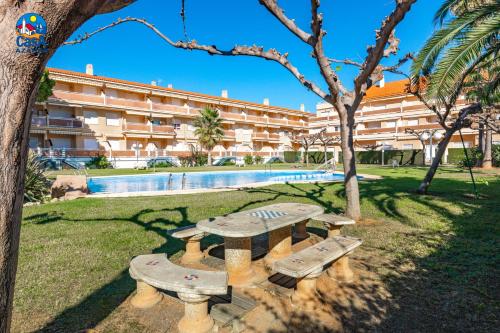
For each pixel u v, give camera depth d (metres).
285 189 12.06
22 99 1.42
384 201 8.80
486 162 22.58
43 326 2.78
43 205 8.58
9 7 1.34
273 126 50.22
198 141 36.16
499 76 9.55
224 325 2.74
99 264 4.26
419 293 3.33
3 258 1.45
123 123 32.75
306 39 5.24
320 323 2.78
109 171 23.94
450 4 7.95
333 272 3.75
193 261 4.36
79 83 29.86
